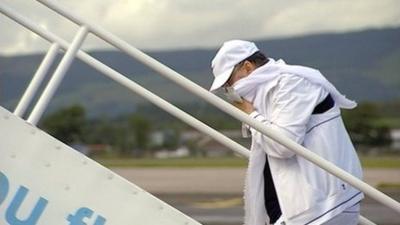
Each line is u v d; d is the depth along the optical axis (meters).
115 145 97.06
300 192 4.71
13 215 4.39
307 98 4.75
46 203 4.40
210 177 46.50
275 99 4.75
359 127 90.00
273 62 4.91
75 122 89.75
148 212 4.44
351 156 4.85
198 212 23.00
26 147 4.41
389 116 106.25
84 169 4.42
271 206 4.89
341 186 4.72
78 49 4.54
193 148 96.62
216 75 4.85
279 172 4.77
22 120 4.42
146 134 101.81
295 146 4.52
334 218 4.75
